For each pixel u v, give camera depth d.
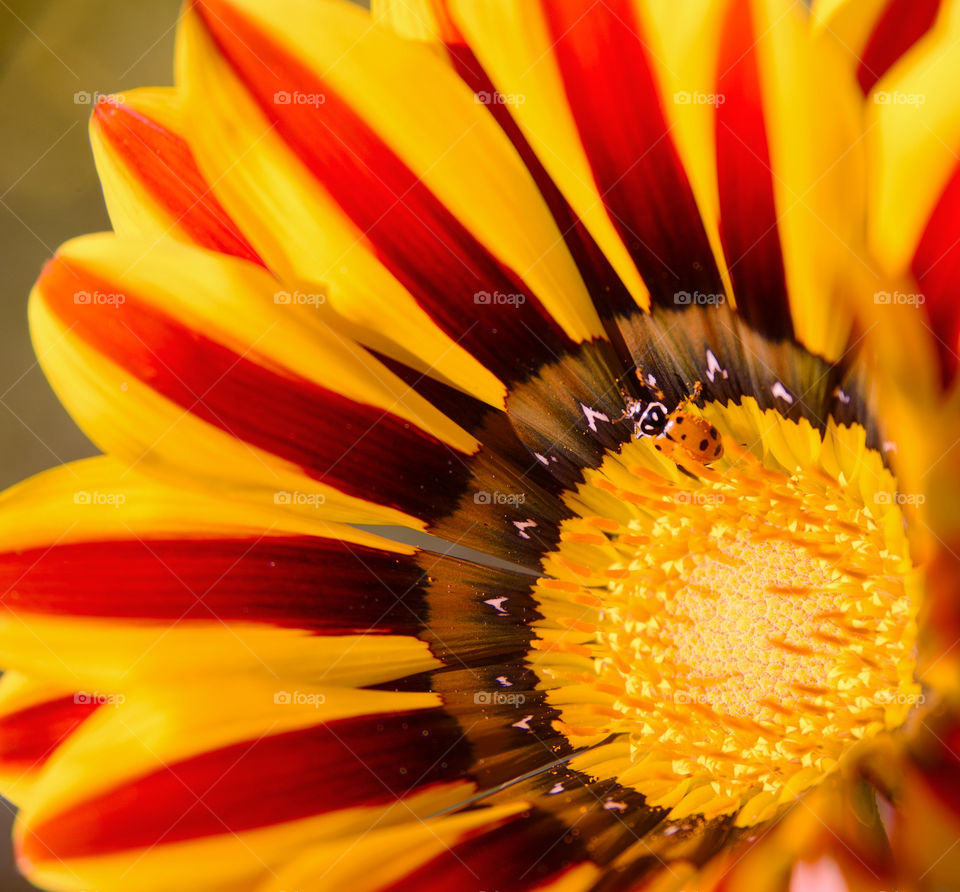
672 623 0.21
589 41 0.20
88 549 0.20
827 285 0.20
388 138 0.20
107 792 0.20
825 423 0.21
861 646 0.21
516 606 0.22
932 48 0.19
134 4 0.23
